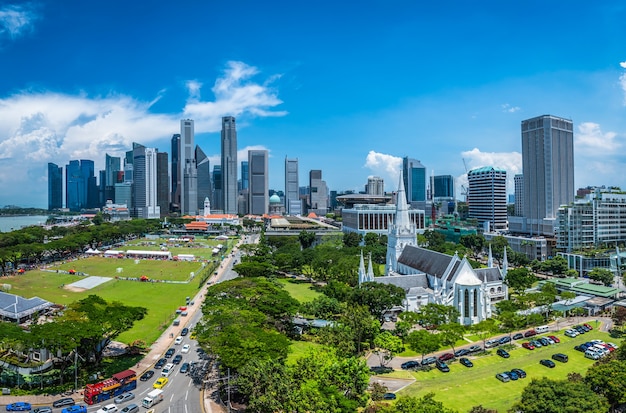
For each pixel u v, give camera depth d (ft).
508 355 498.28
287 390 336.29
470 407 379.35
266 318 540.93
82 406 387.96
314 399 321.52
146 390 419.74
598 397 319.47
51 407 389.80
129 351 519.19
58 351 439.22
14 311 585.22
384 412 303.07
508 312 566.77
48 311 633.20
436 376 449.06
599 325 611.06
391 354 471.62
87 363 482.28
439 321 560.20
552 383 331.77
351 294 615.57
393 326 618.85
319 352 415.64
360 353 516.73
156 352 520.83
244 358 389.19
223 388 418.72
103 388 402.31
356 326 509.76
